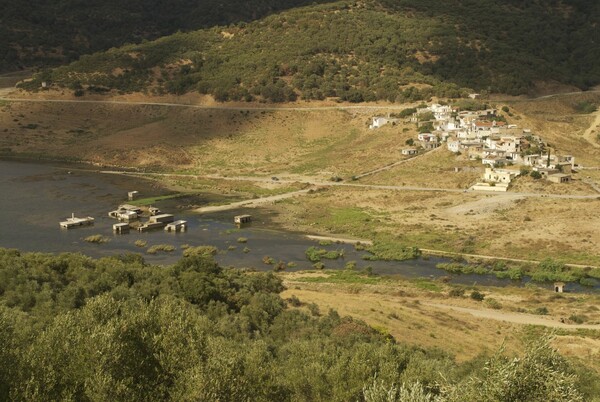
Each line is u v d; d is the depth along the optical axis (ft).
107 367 115.03
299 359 161.38
